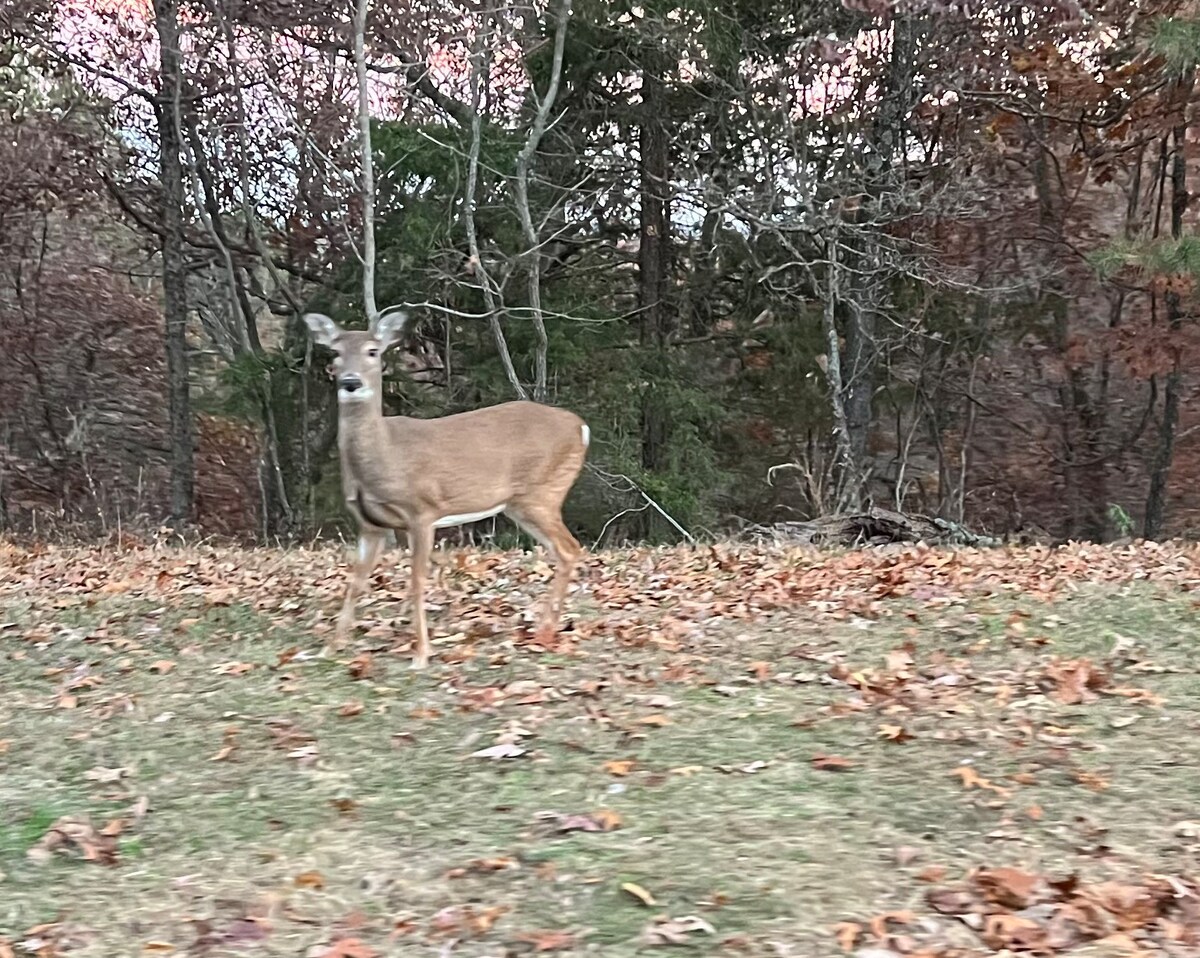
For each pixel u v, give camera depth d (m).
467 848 4.22
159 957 3.55
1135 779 4.70
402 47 16.31
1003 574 8.98
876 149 16.66
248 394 17.75
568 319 16.80
